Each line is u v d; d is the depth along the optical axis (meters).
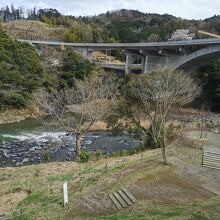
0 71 54.69
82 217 17.00
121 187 20.11
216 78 64.12
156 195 19.17
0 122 50.91
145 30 139.88
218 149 28.42
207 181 21.83
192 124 43.78
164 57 75.31
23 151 36.53
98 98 41.09
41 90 54.41
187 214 15.27
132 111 35.69
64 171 25.53
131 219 15.39
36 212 18.08
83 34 133.00
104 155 32.47
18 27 144.75
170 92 38.06
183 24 145.75
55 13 186.50
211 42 56.41
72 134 45.12
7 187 22.70
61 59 74.50
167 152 27.98
